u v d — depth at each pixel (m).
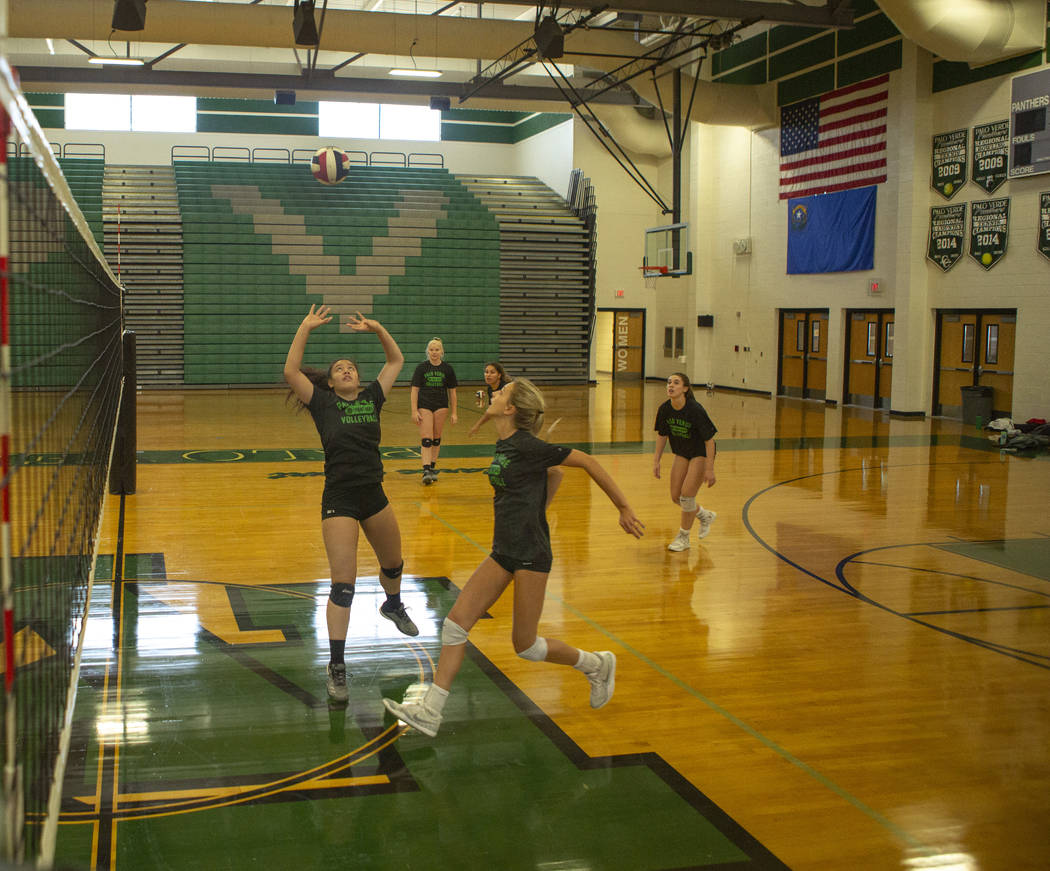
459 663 4.31
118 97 29.97
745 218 25.14
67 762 4.17
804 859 3.47
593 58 21.48
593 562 7.95
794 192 23.12
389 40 19.08
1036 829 3.71
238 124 30.70
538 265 27.81
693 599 6.90
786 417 19.47
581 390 26.34
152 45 26.67
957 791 4.02
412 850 3.51
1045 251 16.91
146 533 8.62
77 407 5.51
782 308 23.94
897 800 3.94
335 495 5.00
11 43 24.83
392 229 26.64
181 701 4.88
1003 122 17.62
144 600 6.60
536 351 28.05
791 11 16.45
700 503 10.55
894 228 20.20
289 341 26.09
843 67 21.28
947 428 17.75
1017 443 14.91
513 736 4.51
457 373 27.44
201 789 3.95
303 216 26.02
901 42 19.66
